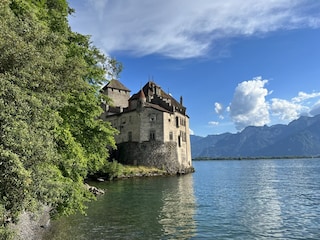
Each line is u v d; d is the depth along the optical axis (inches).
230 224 855.1
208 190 1667.1
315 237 729.6
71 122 692.1
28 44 374.0
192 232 772.0
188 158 3636.8
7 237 346.0
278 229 803.4
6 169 311.6
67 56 655.8
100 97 773.3
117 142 3289.9
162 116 3117.6
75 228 783.7
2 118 320.2
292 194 1478.8
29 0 553.6
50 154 374.3
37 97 390.0
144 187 1830.7
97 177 2372.0
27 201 342.6
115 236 724.0
